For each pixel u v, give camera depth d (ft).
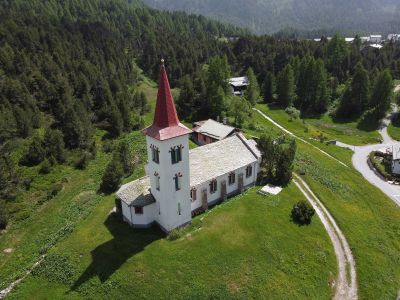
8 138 260.62
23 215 192.54
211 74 386.93
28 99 303.07
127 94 363.76
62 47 433.89
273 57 592.19
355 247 164.35
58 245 157.07
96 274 138.10
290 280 142.10
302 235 166.61
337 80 495.41
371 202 210.38
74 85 352.90
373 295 140.77
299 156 260.83
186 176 155.33
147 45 609.01
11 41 401.08
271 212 179.52
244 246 153.28
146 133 145.48
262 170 220.64
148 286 132.67
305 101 463.83
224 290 133.49
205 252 147.84
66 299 130.21
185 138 147.74
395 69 557.33
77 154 262.26
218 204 185.88
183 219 162.40
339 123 404.77
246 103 377.30
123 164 225.76
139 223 162.50
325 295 140.05
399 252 168.04
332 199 203.72
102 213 179.63
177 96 385.70
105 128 315.37
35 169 235.81
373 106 412.36
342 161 282.97
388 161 279.28
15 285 139.03
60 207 200.03
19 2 633.61
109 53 495.00
